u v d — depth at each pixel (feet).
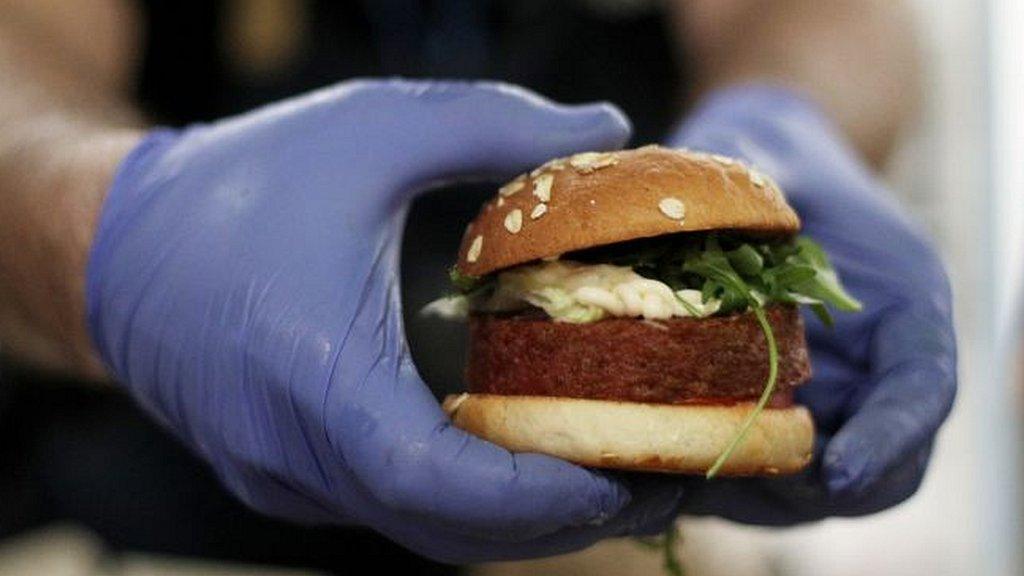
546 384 1.35
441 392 1.99
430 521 1.32
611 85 2.21
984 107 2.92
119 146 1.59
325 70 2.13
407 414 1.31
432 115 1.43
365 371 1.33
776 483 1.45
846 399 1.58
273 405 1.36
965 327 2.94
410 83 1.48
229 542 2.17
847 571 2.85
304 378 1.34
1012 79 2.91
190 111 2.19
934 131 2.95
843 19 2.32
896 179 2.97
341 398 1.32
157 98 2.19
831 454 1.36
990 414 2.90
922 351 1.48
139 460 2.16
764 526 1.52
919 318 1.53
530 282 1.38
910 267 1.60
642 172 1.35
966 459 2.91
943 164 2.96
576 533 1.37
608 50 2.21
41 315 1.62
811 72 2.22
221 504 2.15
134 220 1.46
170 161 1.49
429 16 2.12
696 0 2.30
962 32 2.92
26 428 2.14
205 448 1.45
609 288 1.35
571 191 1.36
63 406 2.13
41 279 1.58
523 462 1.30
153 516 2.17
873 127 2.22
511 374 1.38
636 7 2.21
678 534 1.50
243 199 1.42
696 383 1.33
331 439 1.33
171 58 2.16
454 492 1.29
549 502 1.29
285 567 2.19
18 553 2.79
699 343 1.34
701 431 1.32
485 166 1.43
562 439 1.33
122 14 2.15
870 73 2.25
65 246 1.53
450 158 1.43
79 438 2.18
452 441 1.30
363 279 1.38
